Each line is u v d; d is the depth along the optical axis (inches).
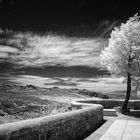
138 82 813.9
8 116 600.1
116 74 831.7
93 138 265.9
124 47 803.4
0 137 118.7
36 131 157.9
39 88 3061.0
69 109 650.8
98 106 423.2
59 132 203.6
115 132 300.2
